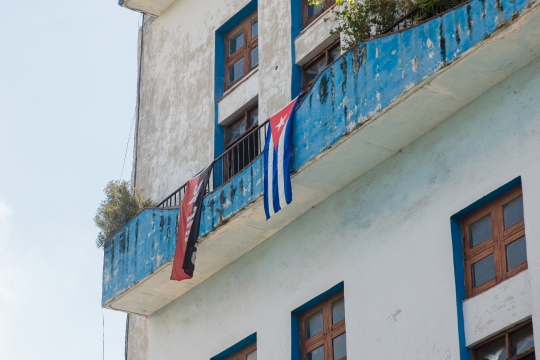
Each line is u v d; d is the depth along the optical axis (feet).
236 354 89.30
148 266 93.40
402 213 76.54
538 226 66.33
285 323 83.92
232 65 102.42
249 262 89.86
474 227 71.82
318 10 93.86
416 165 76.69
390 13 79.61
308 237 84.48
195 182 90.89
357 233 79.82
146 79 112.98
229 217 85.92
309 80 92.32
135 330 101.71
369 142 77.25
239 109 98.22
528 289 66.18
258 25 98.94
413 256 74.43
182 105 105.81
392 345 73.51
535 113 68.95
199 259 91.50
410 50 72.79
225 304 90.94
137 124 111.45
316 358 81.00
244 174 85.66
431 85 71.56
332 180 81.76
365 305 76.79
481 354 68.33
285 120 82.12
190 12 109.50
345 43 86.58
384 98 73.97
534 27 66.85
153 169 106.52
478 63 69.87
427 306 71.97
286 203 79.25
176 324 95.86
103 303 98.37
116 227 100.27
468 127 73.36
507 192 70.18
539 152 67.77
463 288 70.69
